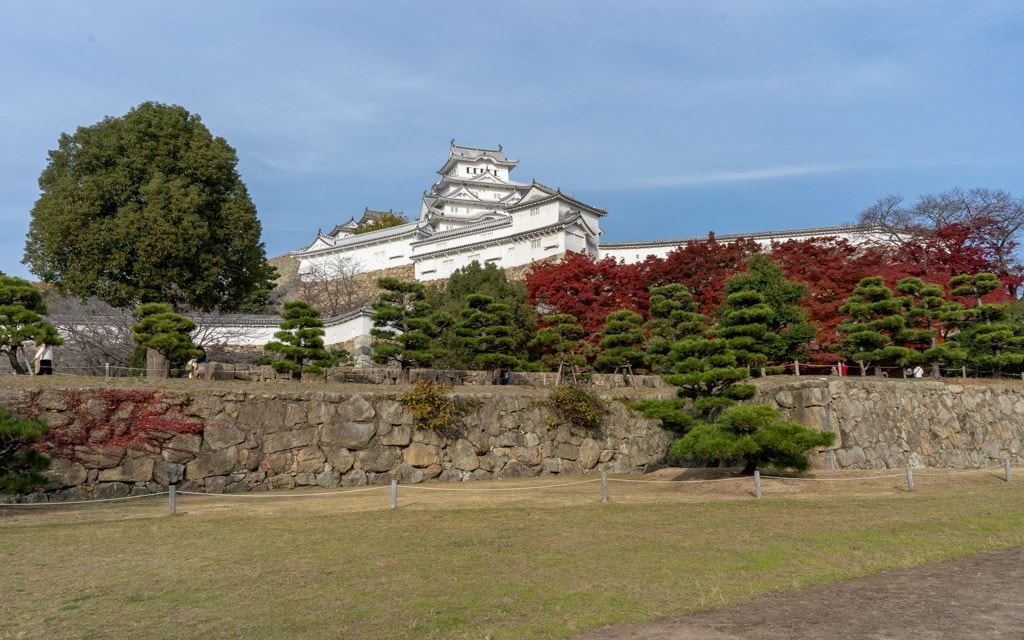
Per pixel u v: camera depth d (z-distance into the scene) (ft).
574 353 88.63
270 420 58.39
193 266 91.50
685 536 37.24
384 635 22.74
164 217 87.20
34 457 44.93
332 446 59.98
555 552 33.78
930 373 90.79
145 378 62.80
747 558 32.68
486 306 83.41
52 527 39.55
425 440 63.52
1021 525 40.11
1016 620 23.75
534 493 54.03
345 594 27.12
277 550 34.06
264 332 117.91
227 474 55.88
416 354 72.95
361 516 43.21
